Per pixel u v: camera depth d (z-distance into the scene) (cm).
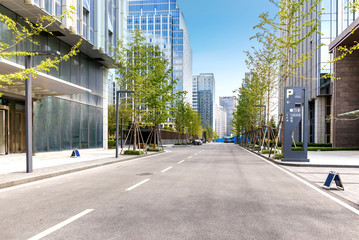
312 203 601
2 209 555
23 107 2159
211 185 824
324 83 3738
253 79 2952
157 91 2645
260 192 720
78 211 531
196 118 7388
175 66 11400
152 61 2406
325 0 3734
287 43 1733
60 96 2289
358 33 2795
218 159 1875
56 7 1800
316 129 3972
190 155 2361
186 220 470
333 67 3388
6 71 1408
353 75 3216
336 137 3231
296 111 1550
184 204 585
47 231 417
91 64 2828
